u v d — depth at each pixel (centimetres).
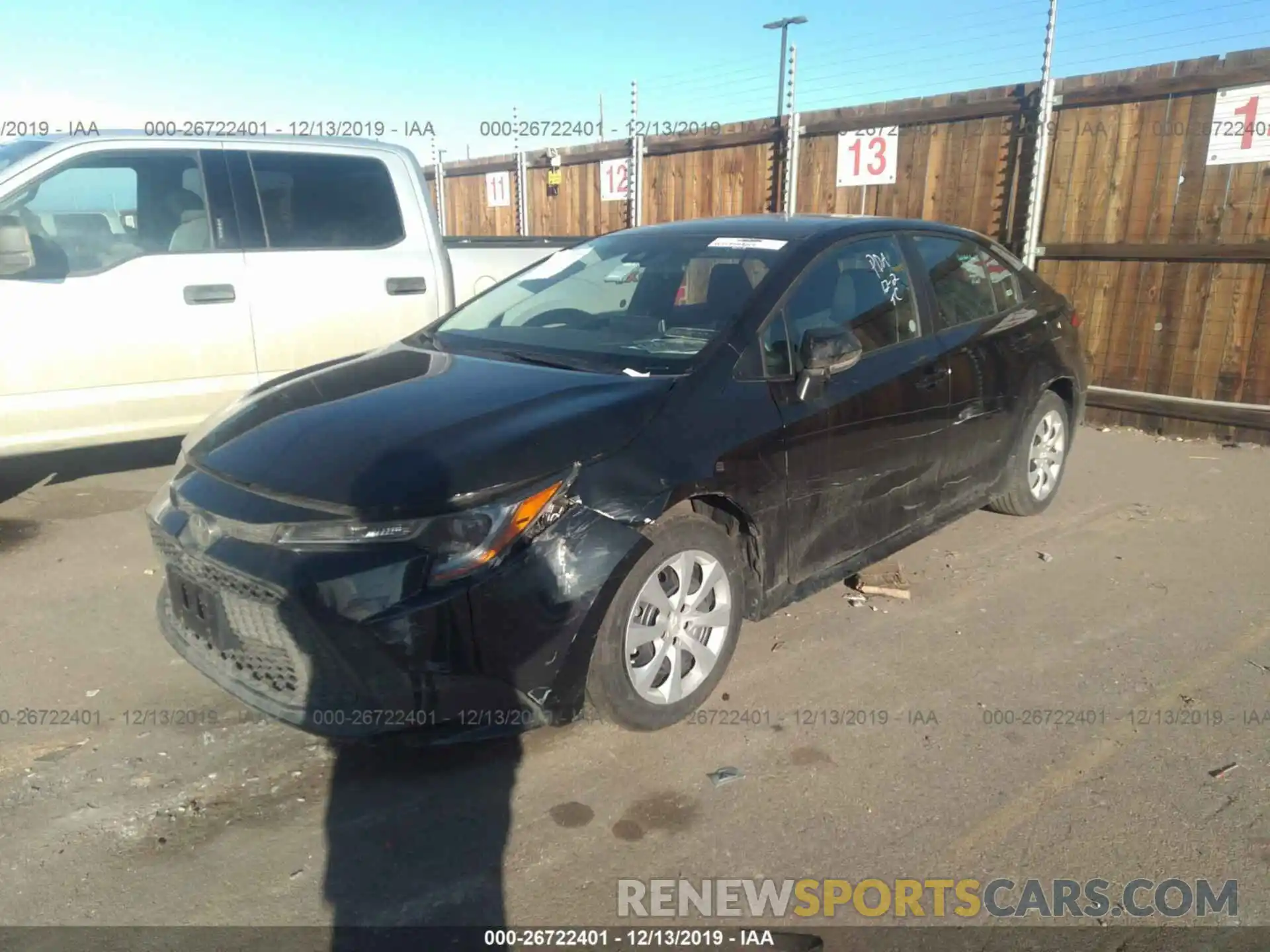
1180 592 450
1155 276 732
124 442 524
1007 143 786
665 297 391
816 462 360
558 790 296
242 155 552
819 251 394
